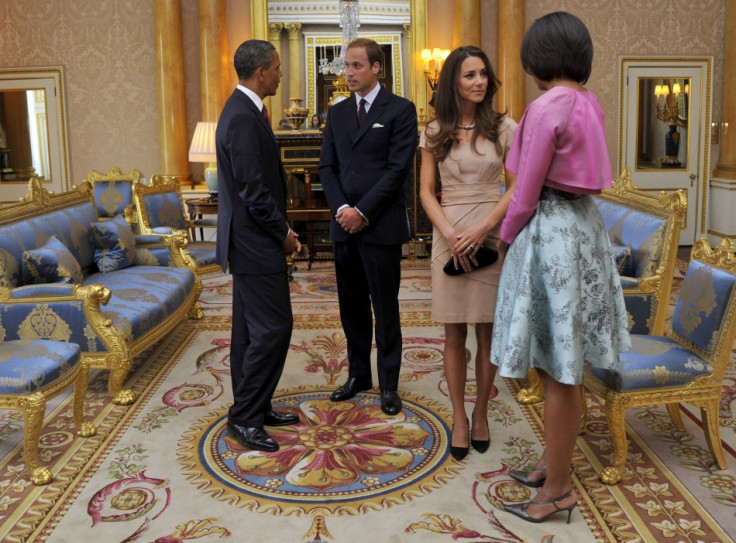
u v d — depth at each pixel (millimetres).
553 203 2441
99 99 8562
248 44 3033
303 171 7422
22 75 8508
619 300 2611
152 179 6117
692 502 2736
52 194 4738
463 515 2666
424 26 8328
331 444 3281
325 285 6797
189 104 8539
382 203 3371
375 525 2611
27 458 2945
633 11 8617
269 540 2523
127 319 3932
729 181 8680
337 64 8180
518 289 2459
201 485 2924
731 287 2875
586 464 3057
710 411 2969
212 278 7215
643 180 8953
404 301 6090
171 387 4074
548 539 2504
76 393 3377
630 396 2867
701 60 8758
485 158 2938
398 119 3393
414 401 3781
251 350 3189
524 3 8195
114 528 2609
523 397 3744
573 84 2383
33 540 2535
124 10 8414
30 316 3752
